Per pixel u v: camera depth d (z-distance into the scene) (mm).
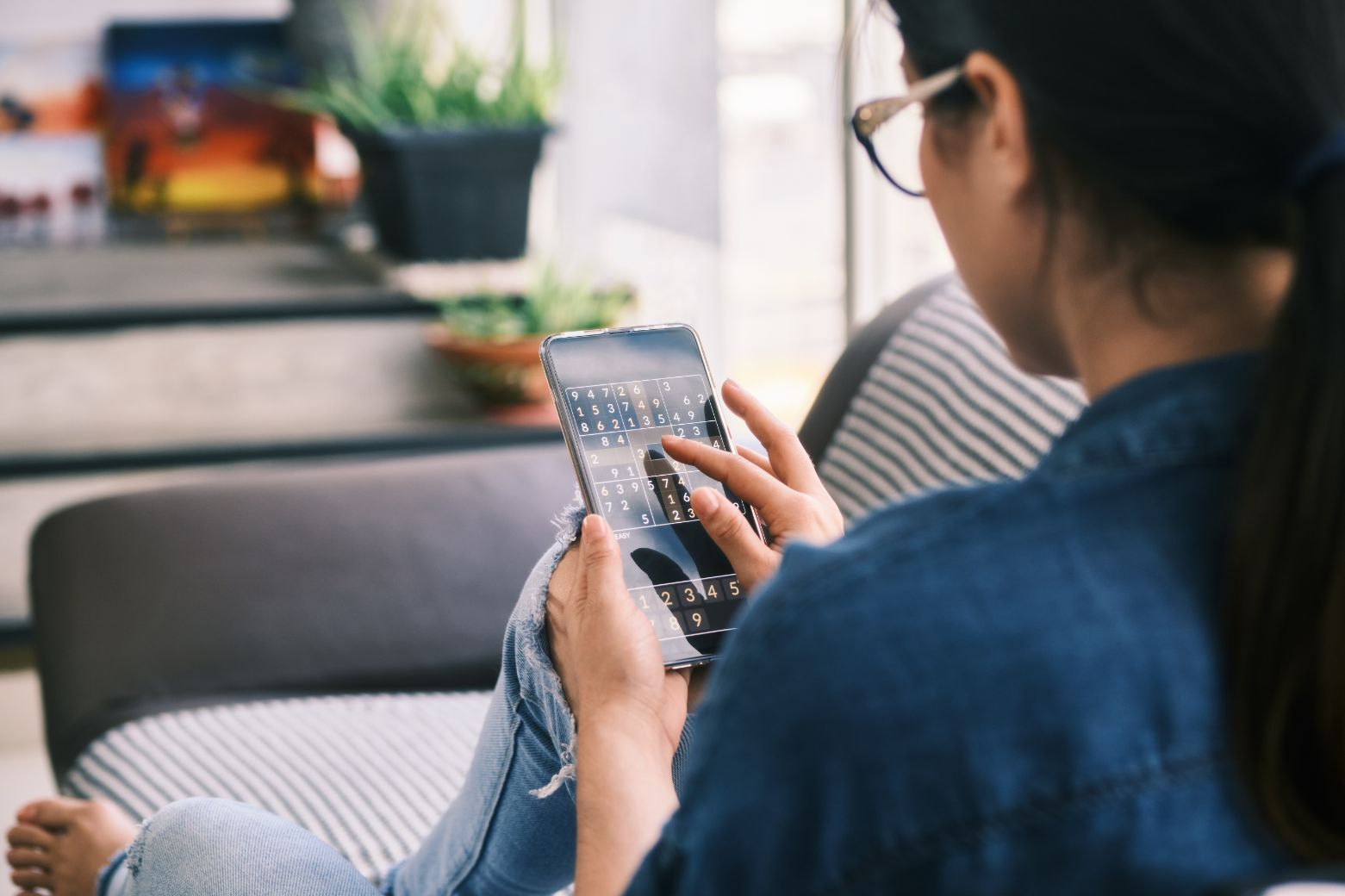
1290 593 418
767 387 2623
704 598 713
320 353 2551
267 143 3154
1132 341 488
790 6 2443
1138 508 452
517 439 2453
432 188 2635
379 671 1459
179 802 909
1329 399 414
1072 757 423
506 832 815
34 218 3074
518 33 2775
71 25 3066
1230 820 431
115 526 1521
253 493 1559
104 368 2465
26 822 1171
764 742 439
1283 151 429
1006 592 438
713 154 2680
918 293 1326
